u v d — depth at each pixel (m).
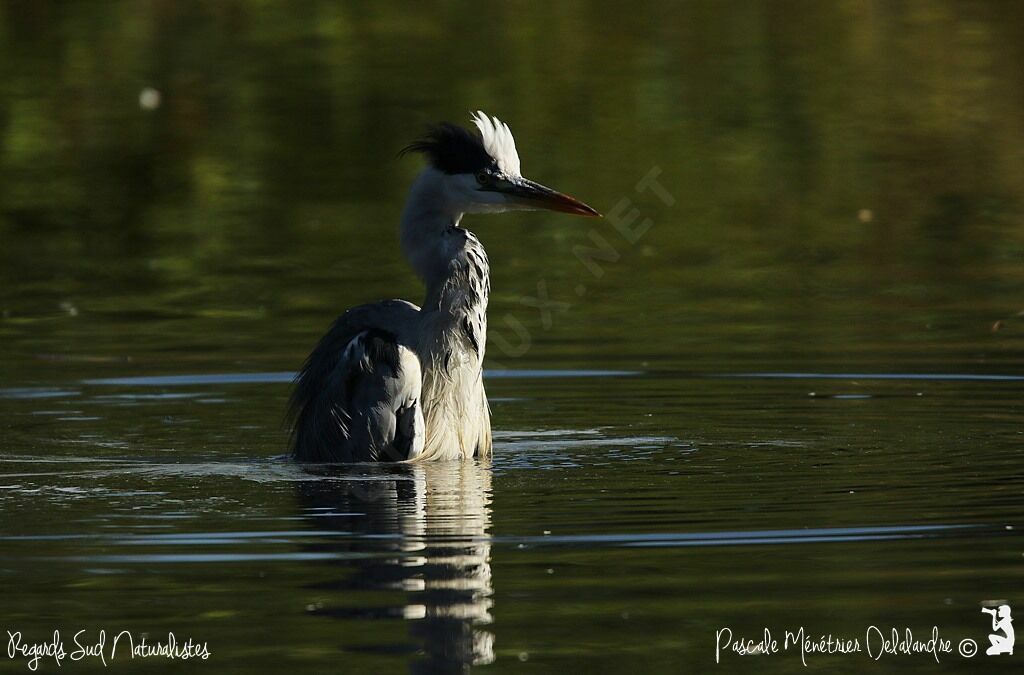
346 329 12.46
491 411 13.58
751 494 10.25
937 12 33.75
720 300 18.58
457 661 7.25
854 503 9.93
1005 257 20.48
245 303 18.41
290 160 25.97
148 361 15.62
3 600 8.16
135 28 32.62
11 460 11.73
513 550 8.96
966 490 10.23
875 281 19.41
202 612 7.95
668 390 14.27
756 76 29.84
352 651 7.39
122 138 27.03
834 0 34.59
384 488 10.74
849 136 26.83
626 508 9.92
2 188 24.80
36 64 30.42
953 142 26.48
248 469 11.51
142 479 11.07
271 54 31.28
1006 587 8.15
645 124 27.50
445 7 34.28
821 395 13.85
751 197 23.89
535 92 28.64
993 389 13.88
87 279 19.86
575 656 7.32
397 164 25.66
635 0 34.94
